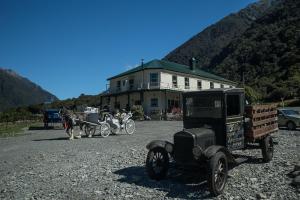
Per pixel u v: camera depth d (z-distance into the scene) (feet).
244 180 28.04
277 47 305.53
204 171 27.30
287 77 237.04
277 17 376.48
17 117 156.56
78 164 37.17
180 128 83.56
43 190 27.27
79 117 68.28
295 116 73.10
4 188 28.30
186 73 160.66
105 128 67.87
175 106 158.10
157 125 97.81
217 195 24.40
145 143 53.67
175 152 27.71
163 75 150.41
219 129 29.73
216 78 184.03
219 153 25.12
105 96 172.24
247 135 32.78
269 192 24.57
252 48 329.93
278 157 37.32
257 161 35.40
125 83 161.99
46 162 39.32
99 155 42.68
